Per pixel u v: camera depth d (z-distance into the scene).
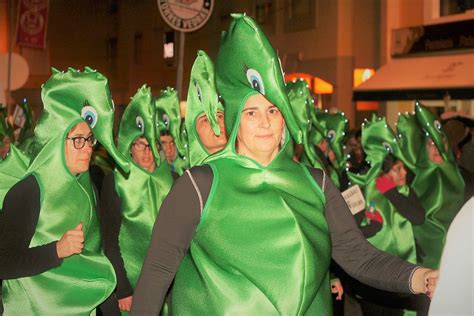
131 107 5.40
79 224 3.97
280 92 2.95
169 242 2.97
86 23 35.81
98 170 6.68
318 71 21.81
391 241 6.24
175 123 6.21
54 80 4.11
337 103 21.14
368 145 6.43
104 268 4.24
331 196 3.19
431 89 16.89
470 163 6.94
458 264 2.02
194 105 4.74
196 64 4.71
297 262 2.96
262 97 3.05
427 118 6.50
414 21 18.92
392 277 3.05
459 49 17.44
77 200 4.14
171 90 6.27
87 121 4.12
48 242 4.04
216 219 2.98
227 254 2.97
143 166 5.43
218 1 26.88
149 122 5.36
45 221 4.04
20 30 18.23
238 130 3.08
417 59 18.50
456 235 2.03
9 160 4.56
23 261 3.86
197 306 3.02
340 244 3.20
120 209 5.19
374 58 20.25
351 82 21.06
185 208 2.97
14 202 3.96
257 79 2.98
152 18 32.09
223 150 3.08
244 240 2.96
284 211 3.00
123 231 5.29
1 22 31.28
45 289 4.13
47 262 3.85
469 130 9.08
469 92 16.08
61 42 35.38
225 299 2.98
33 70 33.03
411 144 6.58
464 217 2.03
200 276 3.02
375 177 6.34
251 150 3.07
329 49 21.33
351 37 21.05
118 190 5.26
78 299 4.18
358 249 3.17
